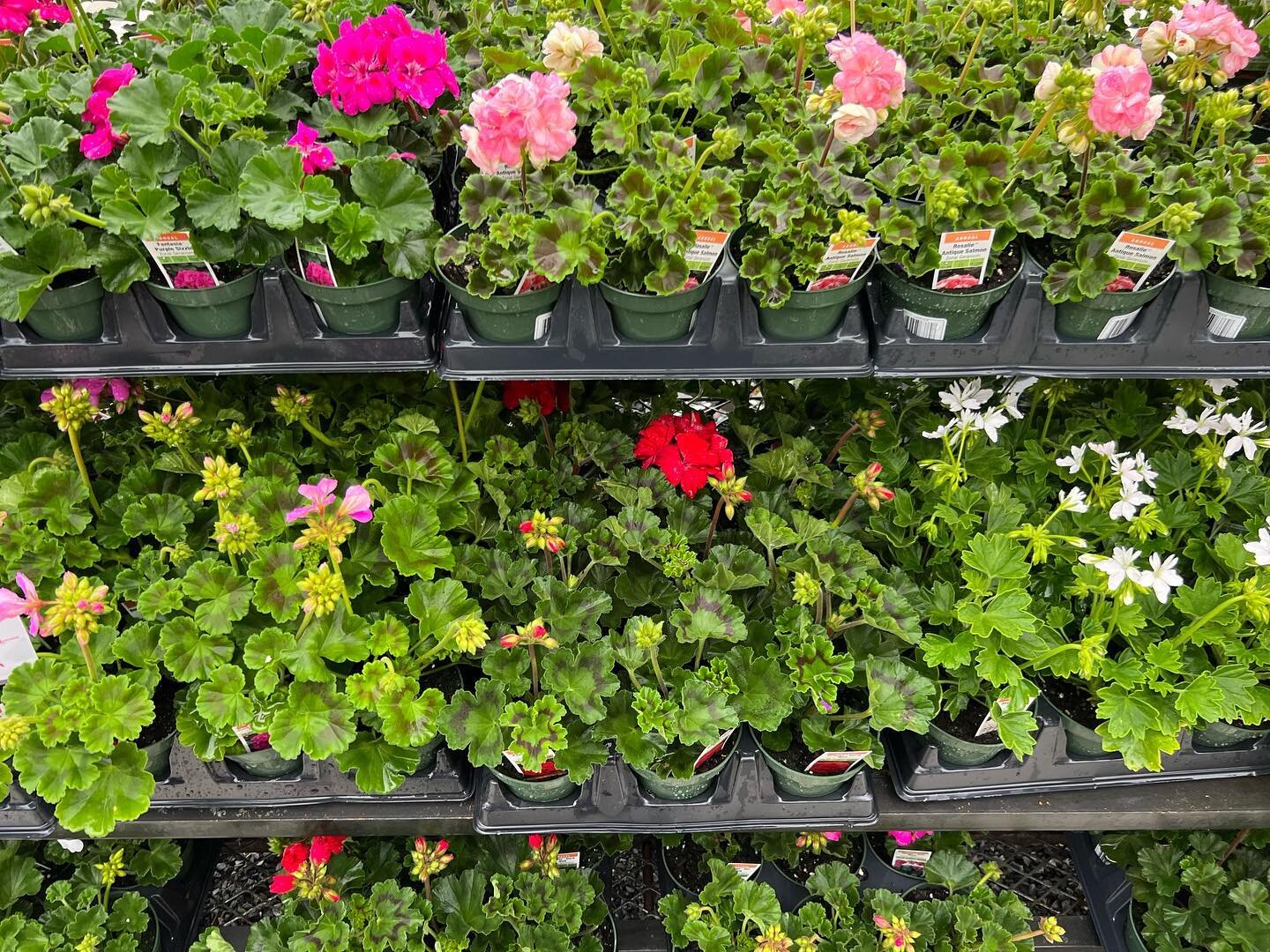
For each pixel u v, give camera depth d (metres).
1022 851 2.72
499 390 2.35
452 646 1.75
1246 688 1.79
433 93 1.75
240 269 1.73
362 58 1.71
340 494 2.05
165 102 1.66
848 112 1.54
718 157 1.76
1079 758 2.01
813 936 2.09
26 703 1.71
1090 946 2.49
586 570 1.99
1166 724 1.75
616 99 1.91
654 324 1.75
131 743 1.72
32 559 1.88
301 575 1.77
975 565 1.83
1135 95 1.53
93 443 2.20
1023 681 1.76
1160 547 2.03
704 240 1.65
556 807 1.94
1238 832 2.39
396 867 2.38
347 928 2.03
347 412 2.27
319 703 1.69
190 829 1.98
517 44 2.10
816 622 1.89
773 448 2.37
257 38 1.89
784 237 1.68
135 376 1.90
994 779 2.00
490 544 2.14
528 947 2.07
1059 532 2.06
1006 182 1.69
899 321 1.80
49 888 2.23
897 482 2.20
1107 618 1.95
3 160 1.63
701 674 1.78
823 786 1.92
